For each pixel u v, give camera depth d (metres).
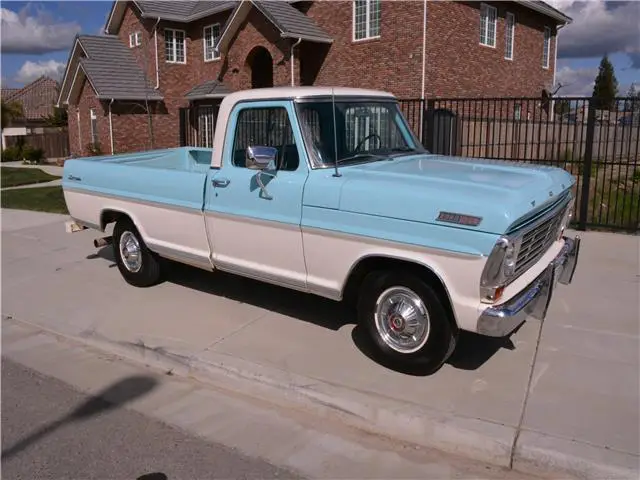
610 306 5.92
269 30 21.19
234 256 5.53
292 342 5.20
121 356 5.34
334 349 5.03
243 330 5.51
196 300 6.40
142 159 7.86
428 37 18.34
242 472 3.53
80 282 7.30
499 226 3.81
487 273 3.87
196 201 5.69
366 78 20.00
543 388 4.27
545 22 25.91
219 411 4.31
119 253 7.02
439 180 4.41
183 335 5.44
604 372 4.51
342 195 4.53
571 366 4.62
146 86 21.14
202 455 3.72
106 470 3.56
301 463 3.63
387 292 4.54
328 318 5.77
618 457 3.41
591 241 8.57
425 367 4.41
